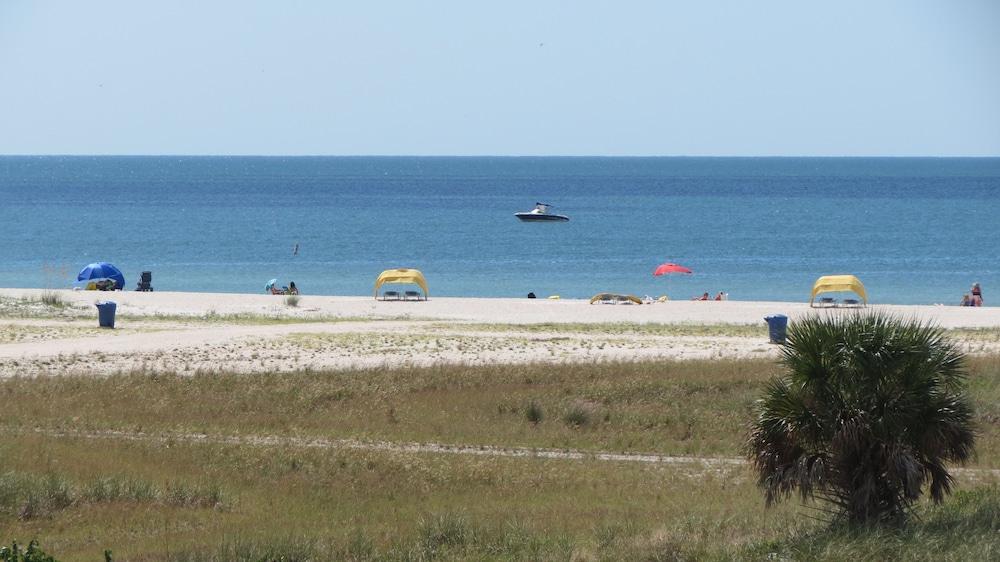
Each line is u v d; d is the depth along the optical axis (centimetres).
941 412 3484
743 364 8425
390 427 6488
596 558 3469
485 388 7662
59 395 7194
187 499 4662
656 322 12444
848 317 3700
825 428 3512
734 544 3488
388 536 3962
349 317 12900
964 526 3394
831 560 3114
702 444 6191
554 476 5253
